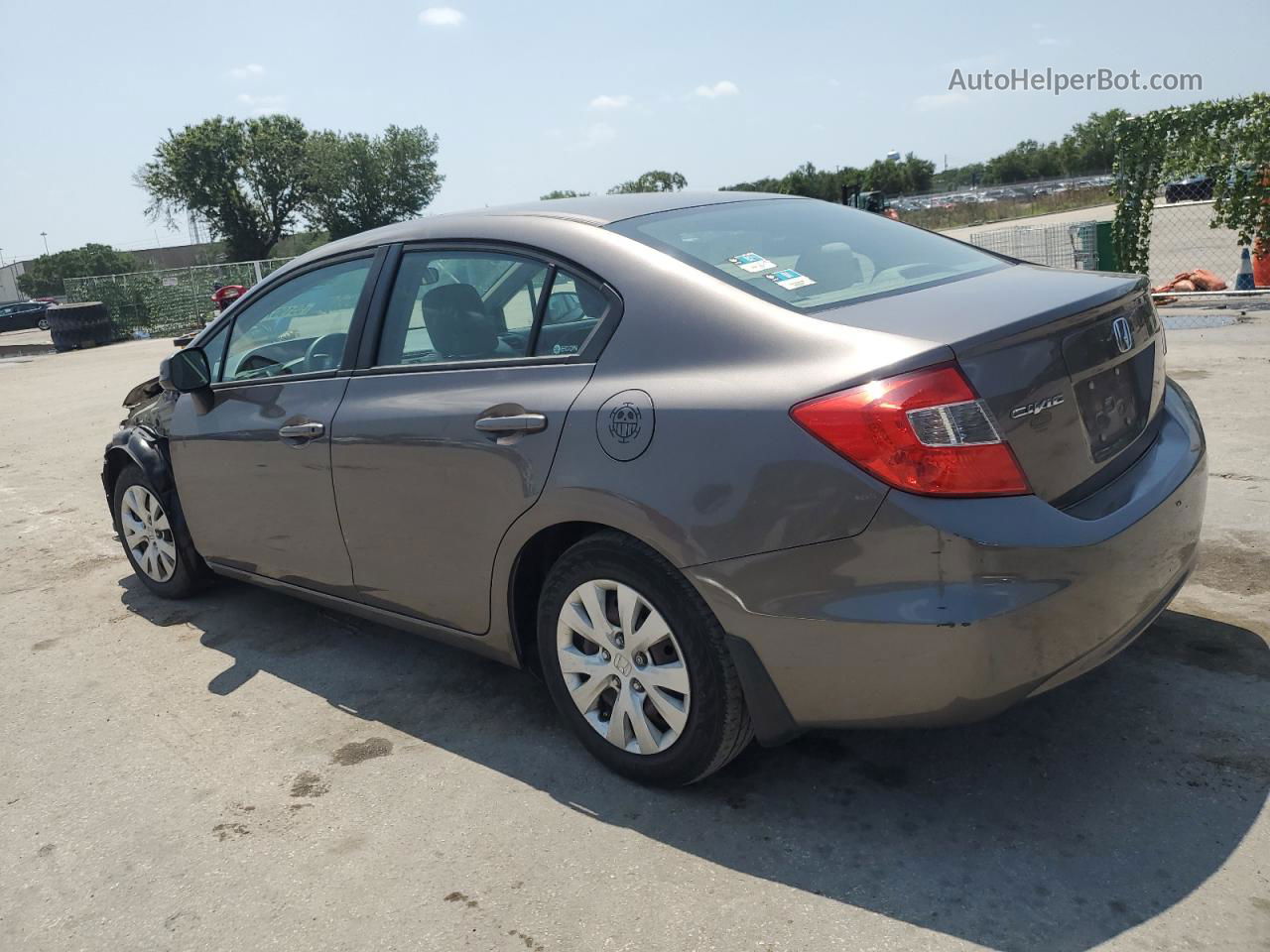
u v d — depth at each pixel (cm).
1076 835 257
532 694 364
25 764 342
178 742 349
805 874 251
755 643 251
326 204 6303
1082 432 254
